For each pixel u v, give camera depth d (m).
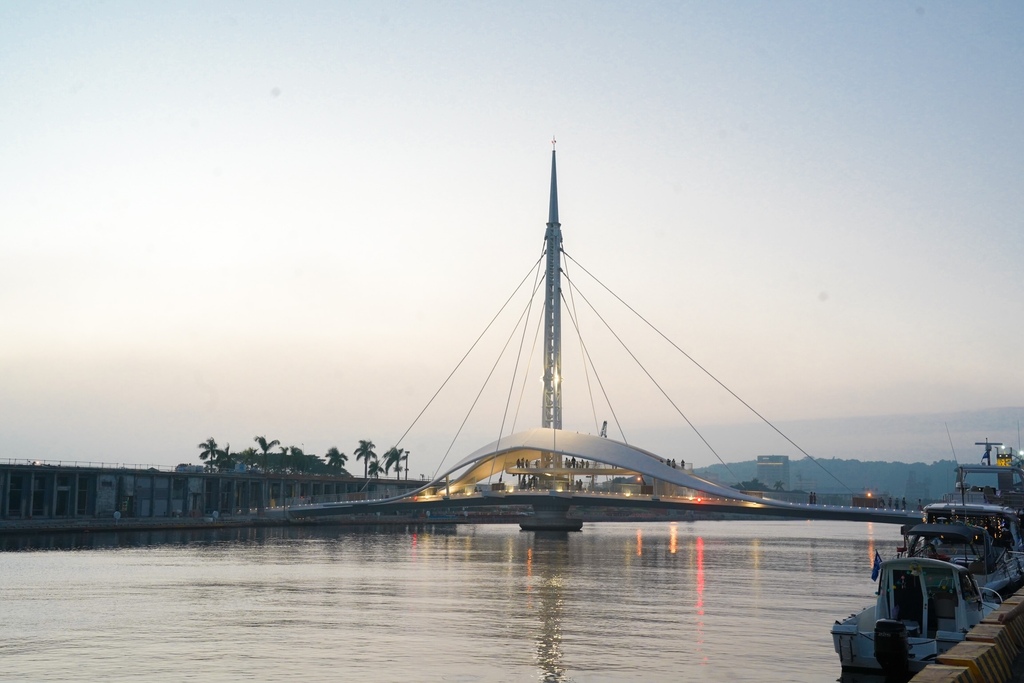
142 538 102.69
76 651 30.30
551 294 177.75
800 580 60.41
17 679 25.98
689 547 111.00
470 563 73.31
